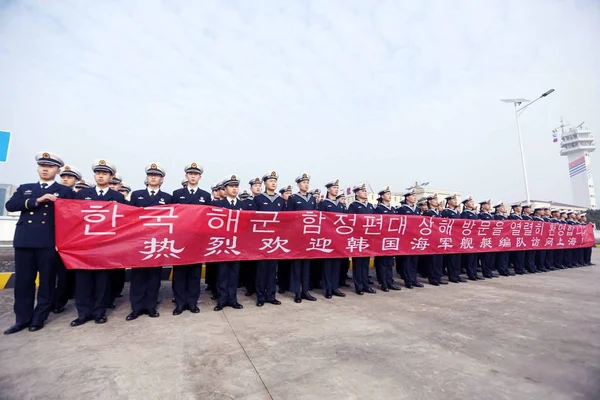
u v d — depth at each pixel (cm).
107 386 212
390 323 359
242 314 402
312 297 493
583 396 204
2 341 299
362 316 390
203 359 257
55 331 331
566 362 257
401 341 300
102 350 277
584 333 329
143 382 218
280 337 310
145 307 393
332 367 242
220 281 430
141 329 338
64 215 349
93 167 394
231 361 253
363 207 578
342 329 336
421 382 219
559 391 210
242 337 310
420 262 743
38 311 339
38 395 201
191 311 414
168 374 230
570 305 450
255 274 489
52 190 362
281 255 466
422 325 352
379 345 289
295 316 391
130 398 198
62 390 207
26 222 338
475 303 463
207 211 419
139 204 416
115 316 391
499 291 559
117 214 372
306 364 247
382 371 235
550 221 902
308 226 486
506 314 401
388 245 559
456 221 650
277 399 196
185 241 403
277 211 462
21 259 333
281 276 562
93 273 369
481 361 257
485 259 720
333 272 524
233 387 211
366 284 549
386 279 568
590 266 971
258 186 650
